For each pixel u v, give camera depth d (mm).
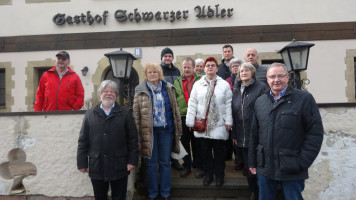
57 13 7938
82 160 3008
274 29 7586
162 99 3578
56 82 4375
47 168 3740
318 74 7473
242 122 3438
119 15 7789
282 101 2561
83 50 7875
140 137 3420
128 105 4148
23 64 7941
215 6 7668
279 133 2527
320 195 3480
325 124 3498
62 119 3736
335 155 3475
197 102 3719
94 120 2986
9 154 3811
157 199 3770
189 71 4129
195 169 4461
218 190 3865
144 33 7781
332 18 7523
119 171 2975
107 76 8047
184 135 4152
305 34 7531
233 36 7633
